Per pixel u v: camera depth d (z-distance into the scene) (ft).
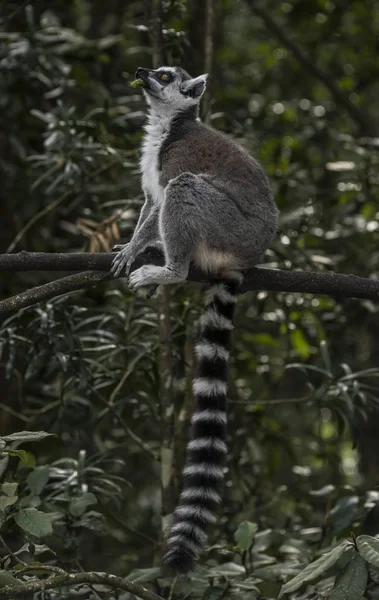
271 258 40.78
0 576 22.93
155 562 34.68
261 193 32.63
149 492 50.70
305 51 58.18
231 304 30.60
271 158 47.26
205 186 31.60
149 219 31.91
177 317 37.50
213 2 41.81
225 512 38.93
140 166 35.22
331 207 45.68
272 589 28.40
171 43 38.65
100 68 50.44
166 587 30.09
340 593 24.14
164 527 34.04
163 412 34.76
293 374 47.01
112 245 37.83
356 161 44.01
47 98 45.88
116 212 38.73
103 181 43.21
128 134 42.83
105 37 52.65
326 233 44.50
